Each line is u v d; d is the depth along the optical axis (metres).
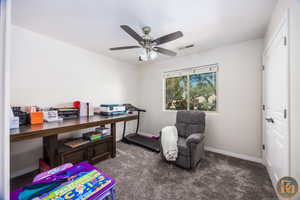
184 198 1.41
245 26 1.83
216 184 1.63
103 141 2.25
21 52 1.90
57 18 1.68
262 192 1.49
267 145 1.90
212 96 2.77
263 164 2.09
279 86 1.41
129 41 2.33
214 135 2.64
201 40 2.27
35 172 1.94
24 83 1.93
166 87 3.52
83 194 0.84
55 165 1.70
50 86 2.20
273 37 1.53
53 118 1.82
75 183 0.93
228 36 2.12
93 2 1.39
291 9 1.06
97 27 1.88
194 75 3.01
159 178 1.75
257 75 2.21
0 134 0.45
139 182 1.67
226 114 2.51
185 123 2.57
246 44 2.29
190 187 1.58
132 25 1.81
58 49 2.28
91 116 2.31
